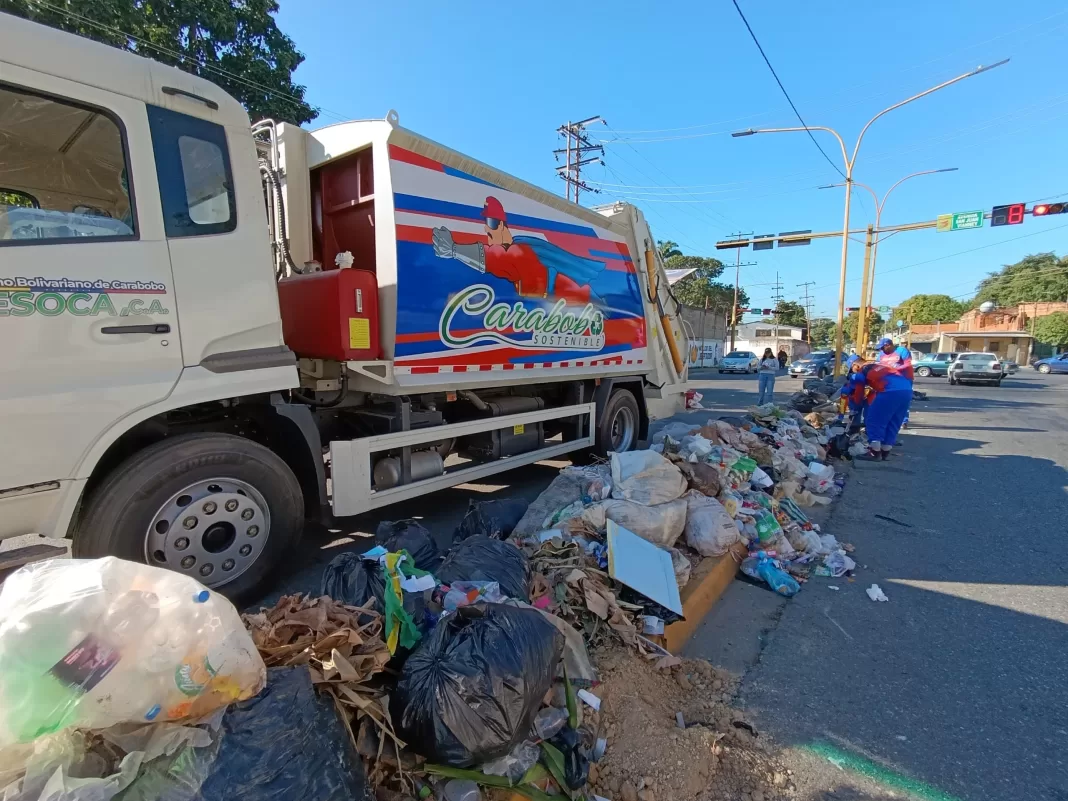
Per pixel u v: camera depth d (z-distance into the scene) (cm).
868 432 909
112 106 289
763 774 244
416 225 429
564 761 215
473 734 189
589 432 662
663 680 295
